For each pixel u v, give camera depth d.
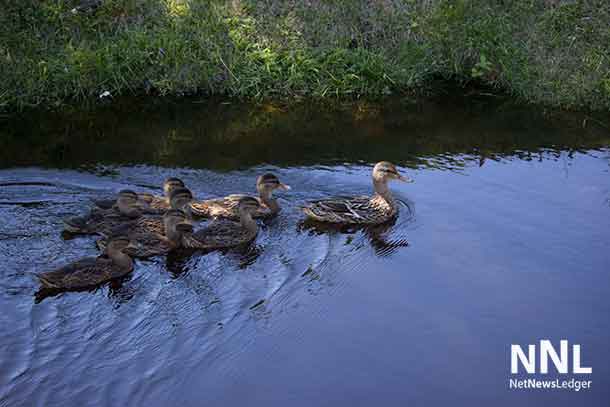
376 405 9.17
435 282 11.41
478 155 15.45
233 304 10.92
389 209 13.24
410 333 10.32
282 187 13.20
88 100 17.28
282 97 17.80
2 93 16.88
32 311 10.63
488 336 10.29
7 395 9.10
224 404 9.10
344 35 18.78
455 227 12.88
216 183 14.23
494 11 19.34
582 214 13.15
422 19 18.92
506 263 11.84
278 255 12.23
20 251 11.94
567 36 18.94
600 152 15.56
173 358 9.81
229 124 16.70
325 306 10.87
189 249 12.32
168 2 18.80
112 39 18.22
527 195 13.83
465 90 18.30
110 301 10.95
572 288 11.24
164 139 15.96
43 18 18.33
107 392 9.20
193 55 17.88
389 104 17.70
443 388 9.44
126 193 12.73
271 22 18.73
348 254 12.23
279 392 9.31
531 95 17.89
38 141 15.69
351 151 15.63
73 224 12.35
